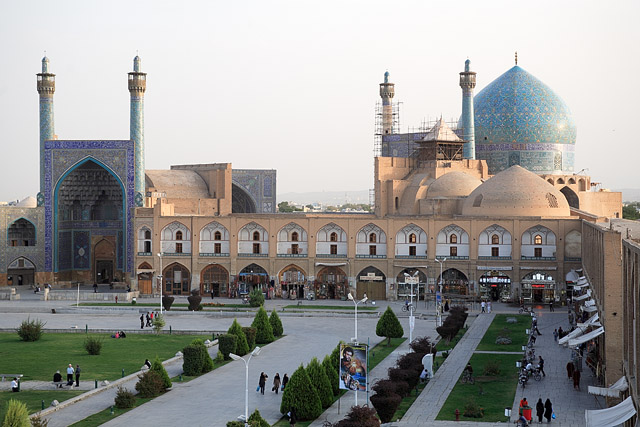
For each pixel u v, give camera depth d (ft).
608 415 91.71
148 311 222.69
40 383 134.21
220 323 202.49
